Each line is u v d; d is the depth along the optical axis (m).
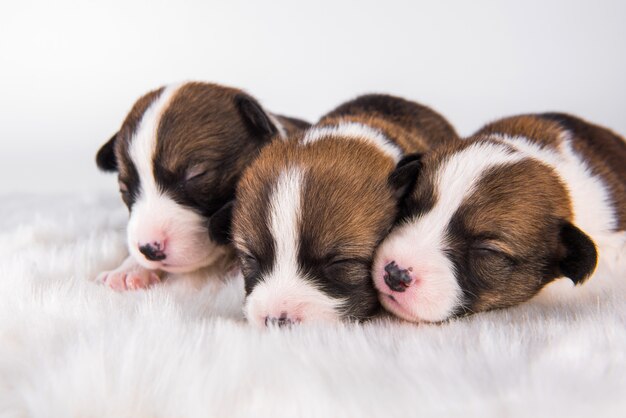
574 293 0.37
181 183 0.41
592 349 0.30
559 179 0.38
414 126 0.48
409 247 0.35
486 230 0.35
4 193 0.63
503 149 0.38
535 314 0.35
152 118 0.42
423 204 0.36
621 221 0.43
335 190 0.35
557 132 0.44
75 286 0.37
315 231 0.34
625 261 0.41
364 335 0.32
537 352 0.30
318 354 0.30
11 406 0.28
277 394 0.28
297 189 0.35
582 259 0.36
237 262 0.40
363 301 0.35
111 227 0.48
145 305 0.34
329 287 0.35
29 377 0.29
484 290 0.36
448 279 0.35
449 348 0.31
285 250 0.34
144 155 0.41
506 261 0.36
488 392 0.28
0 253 0.43
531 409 0.27
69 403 0.27
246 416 0.27
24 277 0.37
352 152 0.37
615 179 0.44
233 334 0.31
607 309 0.34
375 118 0.44
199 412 0.27
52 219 0.49
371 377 0.29
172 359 0.29
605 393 0.28
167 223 0.40
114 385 0.28
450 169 0.36
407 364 0.29
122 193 0.43
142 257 0.40
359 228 0.35
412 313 0.35
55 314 0.33
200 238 0.40
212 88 0.44
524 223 0.36
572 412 0.27
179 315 0.34
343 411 0.27
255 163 0.37
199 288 0.39
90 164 0.84
